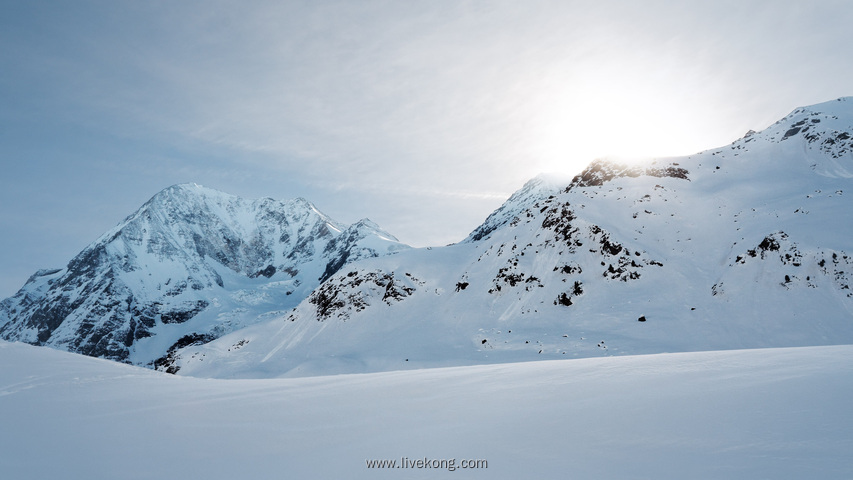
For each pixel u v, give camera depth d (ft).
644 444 20.97
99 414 30.17
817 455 18.02
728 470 17.31
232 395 36.50
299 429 26.91
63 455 22.68
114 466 21.31
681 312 211.00
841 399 24.97
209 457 22.33
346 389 38.45
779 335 172.55
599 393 31.50
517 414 27.73
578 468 18.66
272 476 19.72
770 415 23.34
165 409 31.73
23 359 43.93
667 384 32.53
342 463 20.98
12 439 24.88
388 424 27.25
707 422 23.24
